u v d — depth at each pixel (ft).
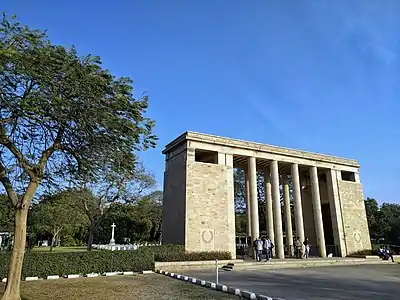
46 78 38.47
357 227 116.88
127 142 47.29
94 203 106.42
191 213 88.99
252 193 100.48
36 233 147.64
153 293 42.68
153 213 186.19
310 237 124.77
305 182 127.65
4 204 89.30
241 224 187.32
